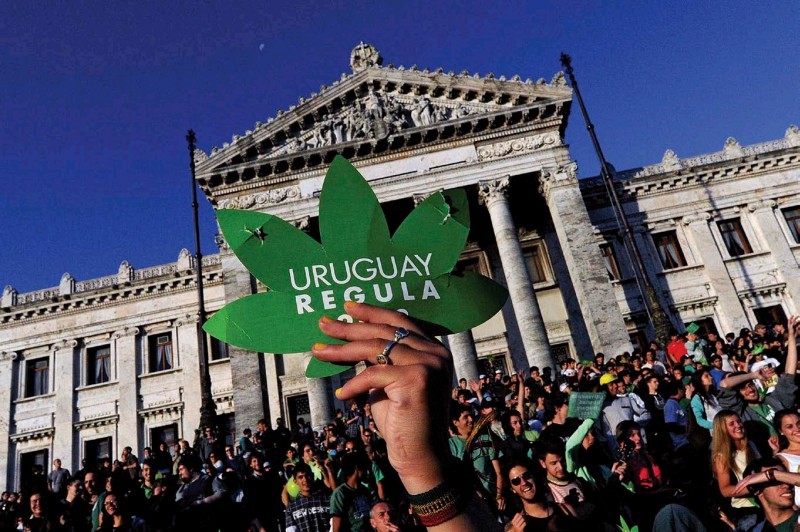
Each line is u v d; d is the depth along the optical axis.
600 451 8.09
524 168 28.45
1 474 33.88
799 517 5.15
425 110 29.73
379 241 1.86
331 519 8.20
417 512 1.31
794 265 33.06
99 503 8.73
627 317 32.06
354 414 19.58
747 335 19.66
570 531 5.45
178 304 36.69
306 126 30.20
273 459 16.62
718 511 6.95
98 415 34.69
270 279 1.77
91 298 36.81
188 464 12.05
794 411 6.25
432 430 1.30
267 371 30.30
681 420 10.82
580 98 27.38
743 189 34.91
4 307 36.91
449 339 27.34
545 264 31.97
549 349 25.42
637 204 34.72
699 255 33.50
